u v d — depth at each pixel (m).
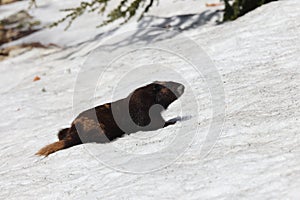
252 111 16.58
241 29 27.20
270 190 10.77
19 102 27.59
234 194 11.02
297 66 20.67
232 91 19.33
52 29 41.97
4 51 39.31
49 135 20.98
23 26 43.41
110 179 13.79
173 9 39.59
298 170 11.21
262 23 27.02
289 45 23.41
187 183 12.04
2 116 25.80
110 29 38.53
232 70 22.25
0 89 32.62
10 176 16.41
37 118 24.53
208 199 11.11
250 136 14.28
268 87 18.86
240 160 12.48
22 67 35.91
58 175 15.27
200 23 34.28
